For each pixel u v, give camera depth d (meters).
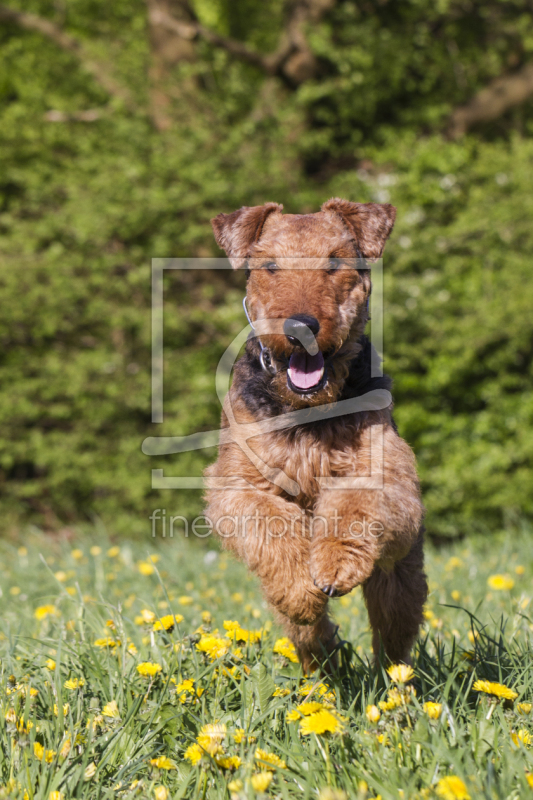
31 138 11.47
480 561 6.32
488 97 11.65
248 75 12.82
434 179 10.63
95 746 2.37
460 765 2.02
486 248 10.33
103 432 10.81
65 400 10.77
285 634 3.28
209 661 2.85
